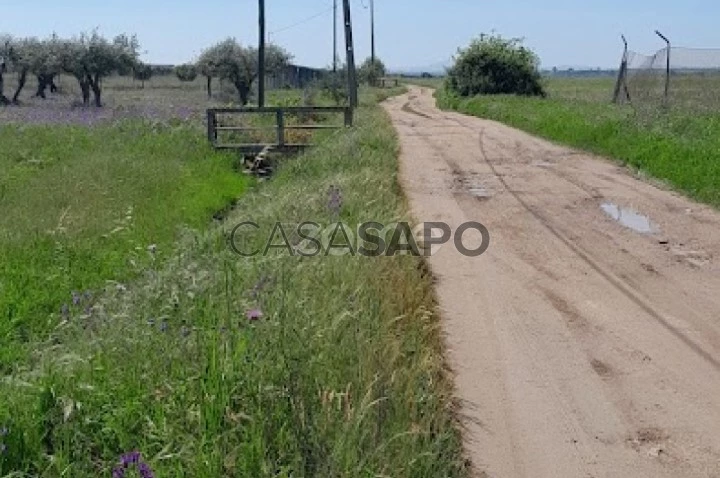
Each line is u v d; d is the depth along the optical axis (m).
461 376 5.16
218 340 4.48
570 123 20.91
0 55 41.75
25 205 10.92
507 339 5.84
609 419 4.61
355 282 6.02
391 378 4.40
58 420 3.76
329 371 4.33
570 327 6.12
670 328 6.14
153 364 4.30
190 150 17.09
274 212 9.14
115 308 5.90
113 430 3.73
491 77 43.56
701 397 4.92
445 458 3.96
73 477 3.46
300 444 3.58
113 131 19.25
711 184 11.85
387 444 3.73
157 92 51.53
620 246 8.78
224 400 3.85
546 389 4.99
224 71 46.53
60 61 41.12
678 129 16.95
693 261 8.16
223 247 7.68
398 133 23.05
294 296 5.37
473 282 7.30
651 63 25.67
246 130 18.70
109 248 8.84
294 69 59.16
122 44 42.72
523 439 4.35
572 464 4.11
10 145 17.11
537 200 11.66
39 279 7.54
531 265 7.95
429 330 5.75
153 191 12.46
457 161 16.30
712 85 30.05
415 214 10.39
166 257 8.14
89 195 11.62
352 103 33.91
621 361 5.46
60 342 5.61
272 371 4.16
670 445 4.33
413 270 7.16
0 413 3.80
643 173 14.05
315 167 13.88
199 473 3.40
